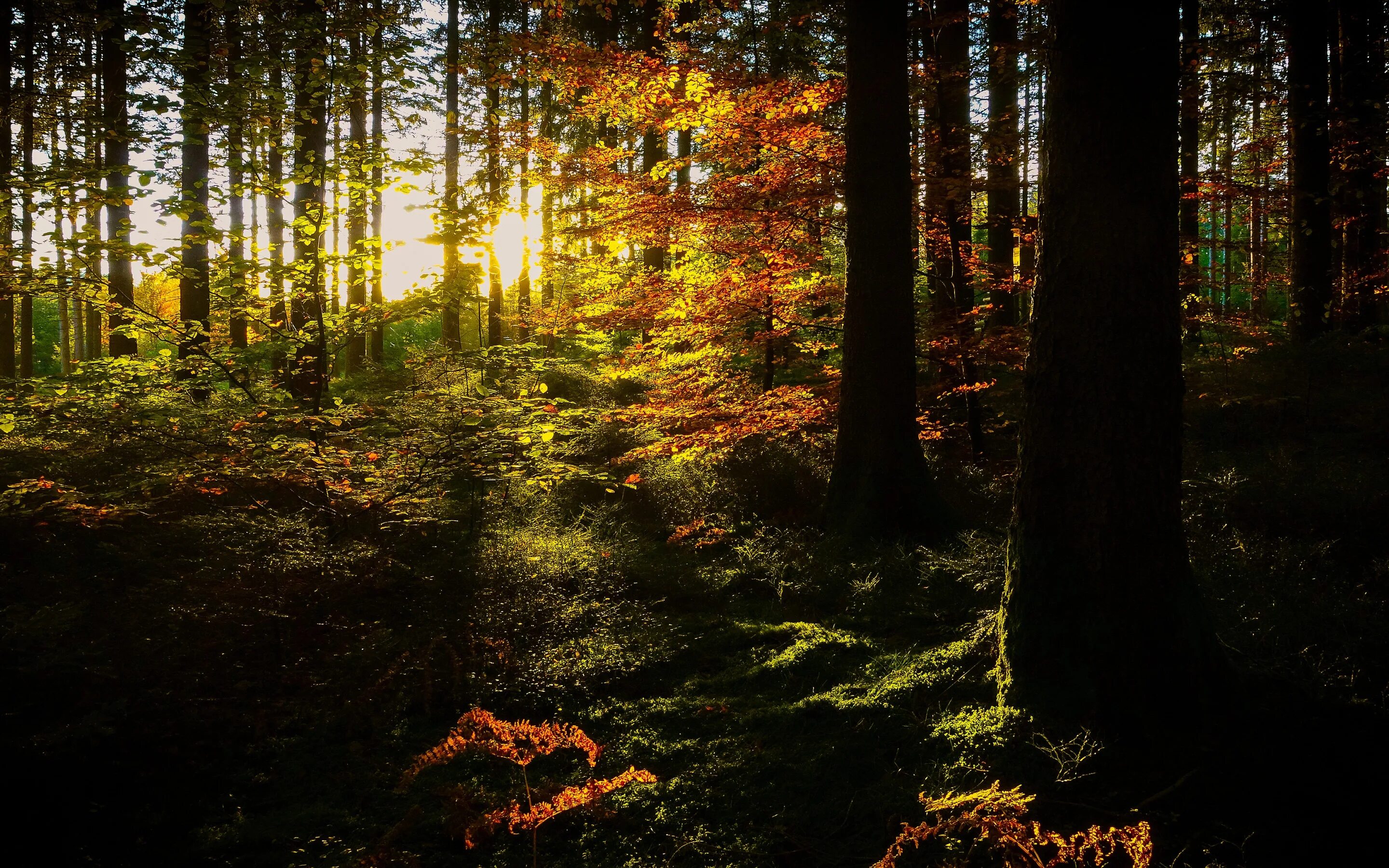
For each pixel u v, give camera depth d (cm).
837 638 459
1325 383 900
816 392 898
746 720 370
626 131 1070
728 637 485
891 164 674
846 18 693
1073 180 352
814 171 811
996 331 861
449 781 330
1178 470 349
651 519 772
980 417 898
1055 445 359
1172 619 338
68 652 356
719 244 860
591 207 847
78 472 523
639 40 1620
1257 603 414
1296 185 1093
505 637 451
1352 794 285
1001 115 877
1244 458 771
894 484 659
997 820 242
